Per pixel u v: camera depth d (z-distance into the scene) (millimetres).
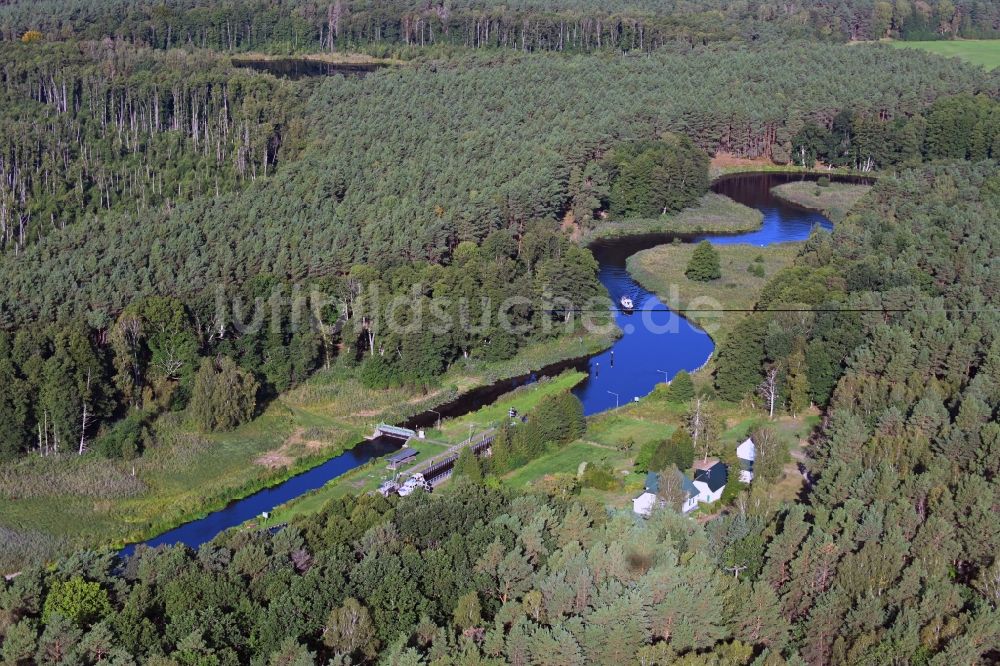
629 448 159000
